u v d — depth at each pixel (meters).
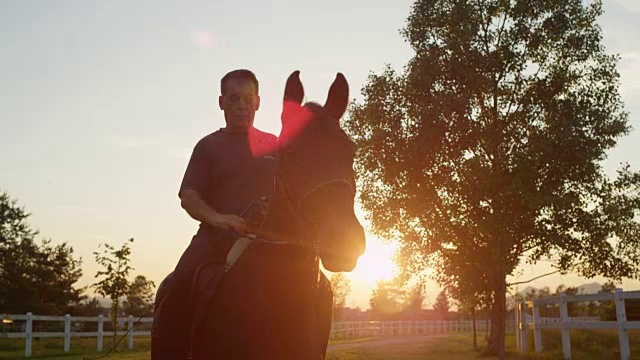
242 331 3.22
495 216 21.44
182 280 3.69
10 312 45.28
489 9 23.17
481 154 22.42
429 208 23.61
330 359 18.30
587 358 16.75
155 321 3.84
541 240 22.55
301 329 3.27
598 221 22.52
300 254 3.30
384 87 23.84
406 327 50.53
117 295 22.56
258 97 4.12
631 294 14.64
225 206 3.78
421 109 22.58
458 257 23.23
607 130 21.88
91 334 21.86
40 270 48.19
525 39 23.03
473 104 22.86
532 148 21.11
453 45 22.84
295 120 3.22
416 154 22.80
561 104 22.52
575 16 23.27
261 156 3.91
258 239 3.32
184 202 3.61
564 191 22.38
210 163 3.88
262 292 3.27
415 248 24.34
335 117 3.29
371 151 23.67
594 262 22.97
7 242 47.19
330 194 3.04
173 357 3.68
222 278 3.36
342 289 45.06
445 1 24.00
